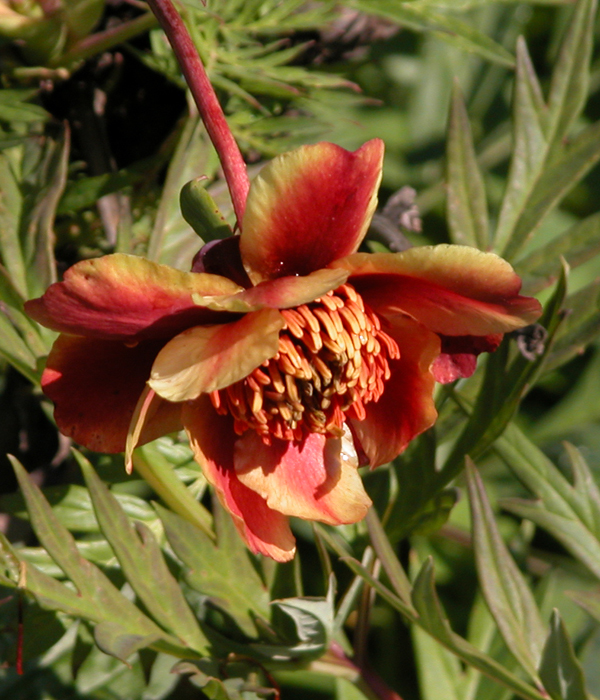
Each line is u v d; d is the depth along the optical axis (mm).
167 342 853
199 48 904
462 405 901
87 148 914
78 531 891
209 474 853
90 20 890
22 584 859
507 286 844
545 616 916
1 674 902
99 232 914
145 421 858
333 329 852
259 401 854
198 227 857
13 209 890
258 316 838
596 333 908
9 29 886
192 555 879
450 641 876
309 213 841
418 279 849
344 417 871
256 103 903
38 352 884
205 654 875
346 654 897
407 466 905
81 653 877
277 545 863
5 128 900
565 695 879
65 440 906
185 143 895
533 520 902
